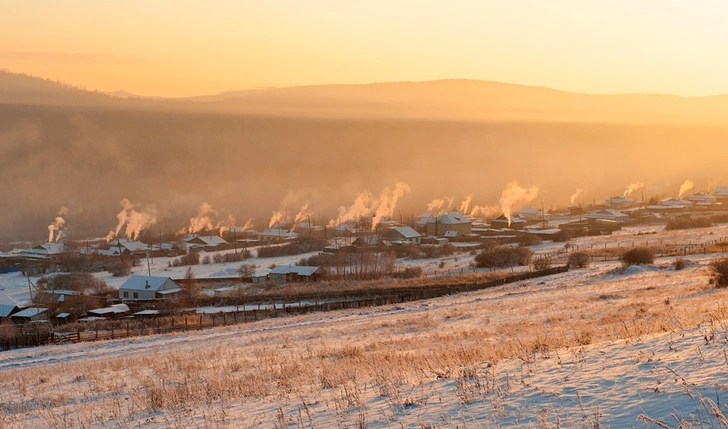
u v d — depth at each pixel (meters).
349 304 58.41
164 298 76.75
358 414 11.28
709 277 40.84
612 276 58.22
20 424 15.91
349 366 19.27
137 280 80.75
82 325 55.06
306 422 11.52
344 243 127.25
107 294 82.88
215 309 64.94
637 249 64.12
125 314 68.62
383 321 40.25
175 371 23.75
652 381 10.06
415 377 14.16
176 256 130.12
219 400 15.62
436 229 136.00
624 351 12.66
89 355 36.28
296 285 78.25
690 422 8.09
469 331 30.41
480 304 45.44
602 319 27.45
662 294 38.31
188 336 42.75
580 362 12.32
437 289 63.91
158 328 51.22
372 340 31.22
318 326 41.66
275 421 12.02
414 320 38.56
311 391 14.91
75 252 129.75
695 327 13.95
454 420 9.91
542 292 50.91
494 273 76.81
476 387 11.62
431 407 10.91
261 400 14.72
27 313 67.94
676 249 79.31
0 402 20.31
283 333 38.34
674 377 10.02
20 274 111.31
